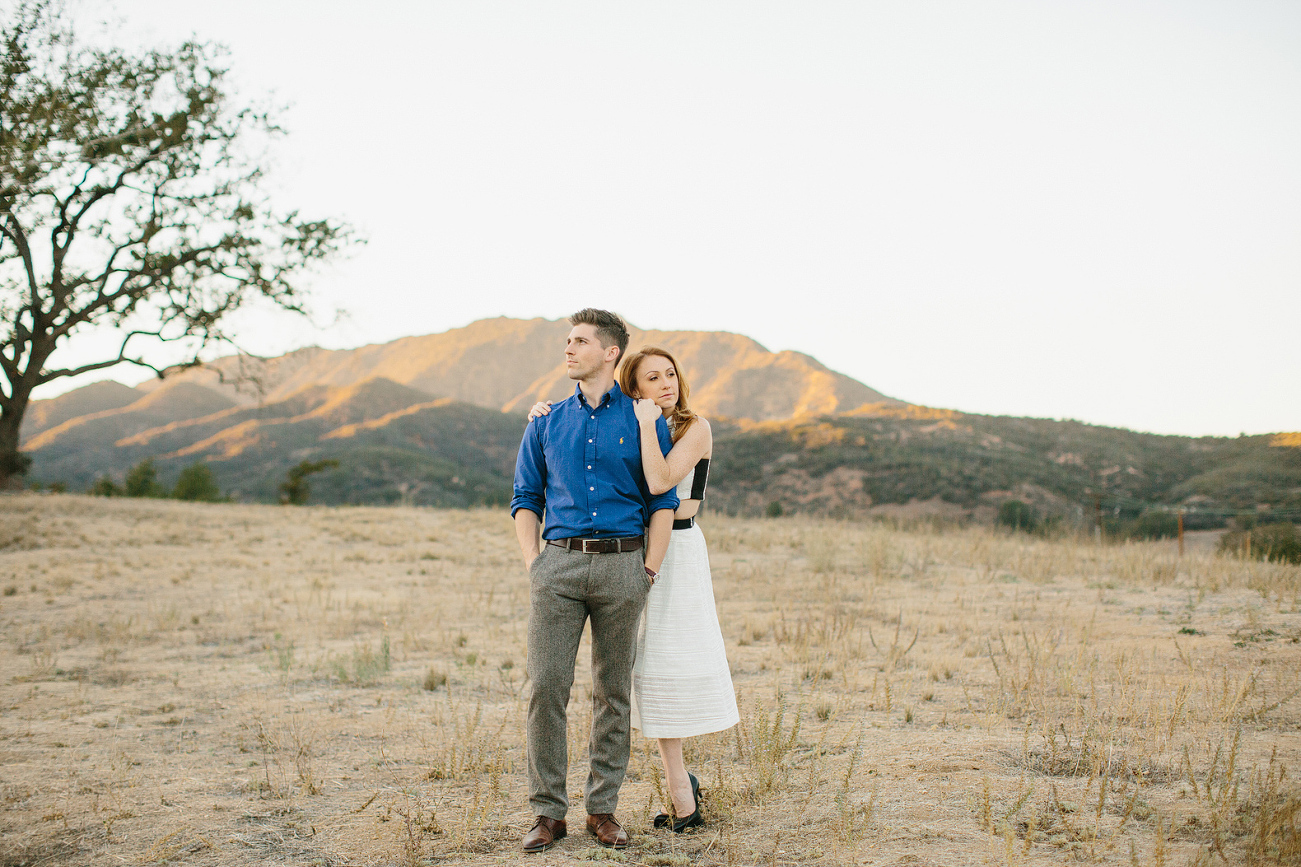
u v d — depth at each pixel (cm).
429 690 573
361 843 319
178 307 2734
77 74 1688
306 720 503
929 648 644
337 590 1068
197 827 339
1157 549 1327
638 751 424
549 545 317
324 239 2856
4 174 1303
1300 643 604
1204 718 434
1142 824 305
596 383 324
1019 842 293
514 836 322
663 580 327
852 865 278
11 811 360
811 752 407
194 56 2242
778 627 738
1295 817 288
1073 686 497
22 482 2697
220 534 1642
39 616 900
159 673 637
